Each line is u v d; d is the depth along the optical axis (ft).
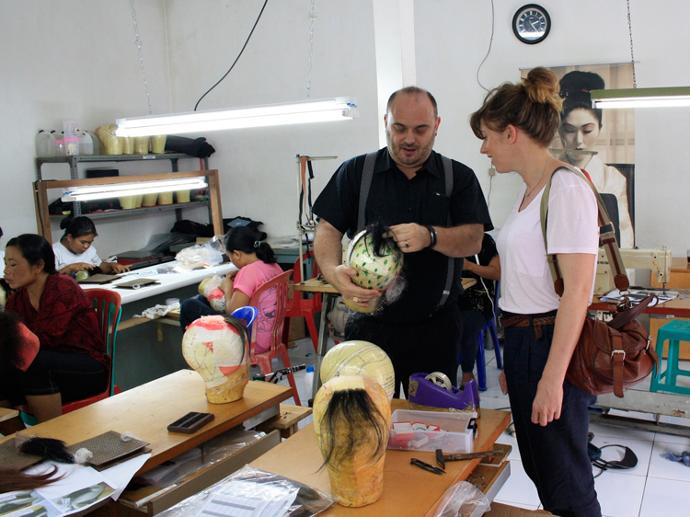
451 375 7.38
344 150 19.01
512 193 17.90
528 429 5.65
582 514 5.57
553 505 5.61
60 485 4.62
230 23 19.83
